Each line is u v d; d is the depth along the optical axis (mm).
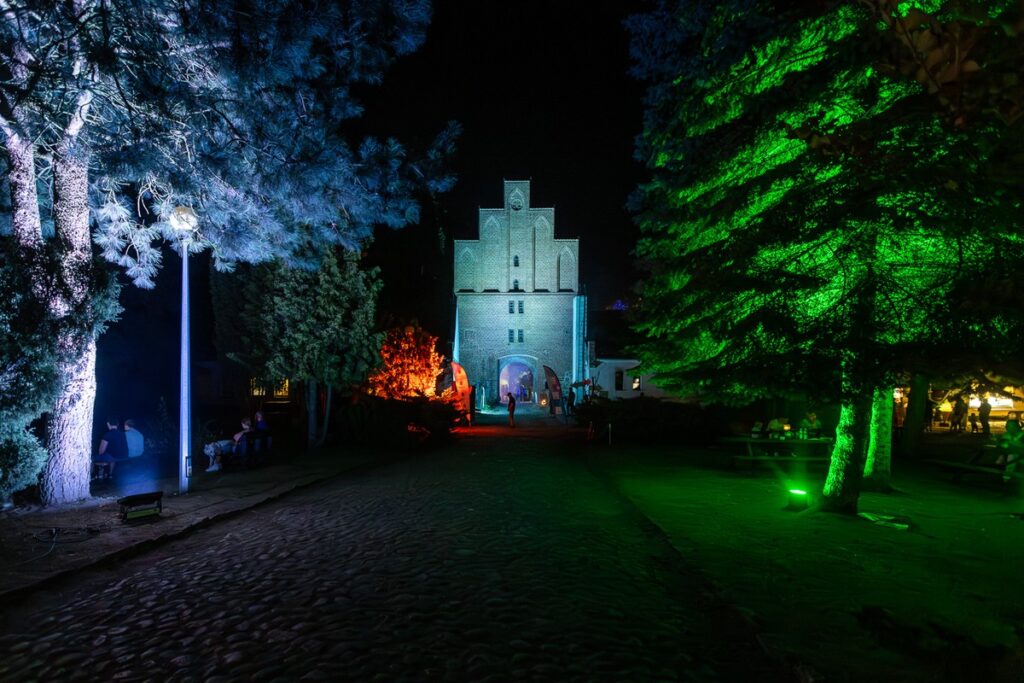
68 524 10594
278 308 22484
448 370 36125
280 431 29062
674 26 14906
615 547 9547
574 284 50625
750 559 8609
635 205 16562
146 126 11844
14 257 10648
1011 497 12938
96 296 11836
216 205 14297
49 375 10742
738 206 8664
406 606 6926
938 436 25891
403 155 13586
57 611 7004
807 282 7996
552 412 44344
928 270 7770
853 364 7555
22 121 11305
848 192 7461
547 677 5285
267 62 10742
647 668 5480
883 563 8367
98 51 9945
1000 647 4402
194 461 19297
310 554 9148
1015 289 3438
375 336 23422
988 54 2523
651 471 17453
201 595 7426
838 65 8109
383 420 23875
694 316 9094
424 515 11773
